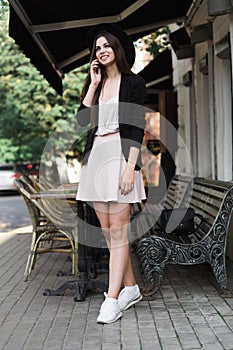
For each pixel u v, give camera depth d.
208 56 9.83
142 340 4.98
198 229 7.17
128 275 5.92
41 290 6.95
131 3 8.85
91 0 8.20
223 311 5.76
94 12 8.91
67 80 29.02
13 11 7.43
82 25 9.15
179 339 4.97
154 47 16.81
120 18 9.35
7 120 29.83
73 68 12.37
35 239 7.59
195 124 12.08
